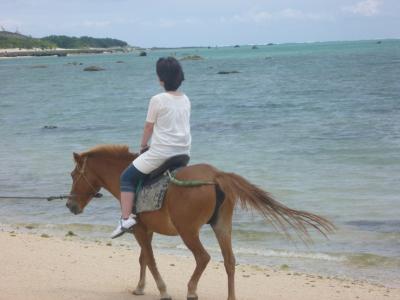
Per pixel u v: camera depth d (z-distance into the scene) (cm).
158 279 732
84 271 877
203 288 815
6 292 761
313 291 813
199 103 4134
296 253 1027
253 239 1113
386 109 3175
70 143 2400
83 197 763
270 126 2709
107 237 1156
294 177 1602
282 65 9931
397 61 9388
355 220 1199
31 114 3697
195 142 2297
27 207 1416
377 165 1717
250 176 1631
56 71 10550
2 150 2256
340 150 1975
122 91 5569
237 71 8294
